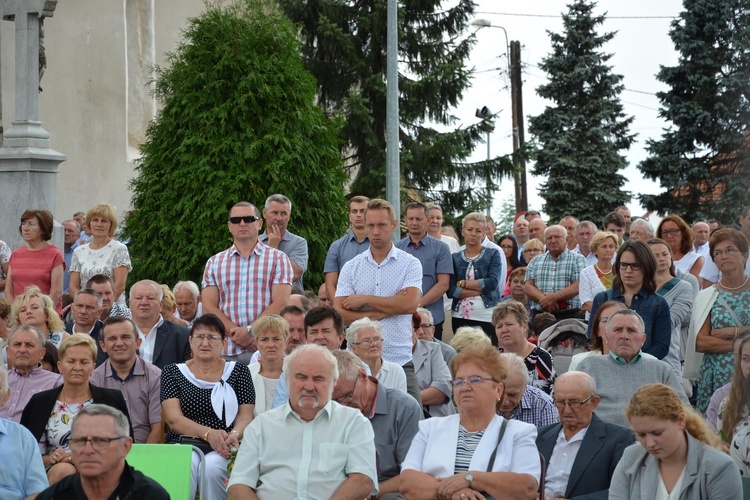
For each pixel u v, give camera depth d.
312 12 24.47
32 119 13.39
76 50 20.98
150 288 9.34
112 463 5.63
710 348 8.88
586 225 13.18
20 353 8.14
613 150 31.38
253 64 14.72
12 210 13.14
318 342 8.14
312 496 6.57
